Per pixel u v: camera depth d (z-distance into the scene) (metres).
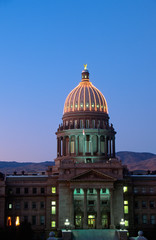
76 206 194.88
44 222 196.62
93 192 196.75
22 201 198.00
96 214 194.00
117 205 191.88
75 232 172.50
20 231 164.62
